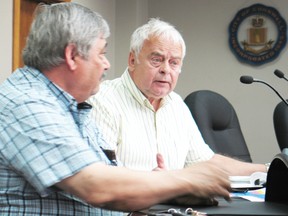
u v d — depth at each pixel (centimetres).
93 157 117
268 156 502
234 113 327
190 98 310
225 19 516
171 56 208
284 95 496
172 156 215
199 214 105
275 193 126
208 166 123
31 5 351
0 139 119
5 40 319
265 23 502
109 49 498
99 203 113
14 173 122
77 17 126
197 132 234
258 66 504
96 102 203
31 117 117
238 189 194
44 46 127
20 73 131
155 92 209
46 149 115
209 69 523
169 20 536
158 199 116
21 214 122
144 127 211
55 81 130
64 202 126
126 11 509
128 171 117
